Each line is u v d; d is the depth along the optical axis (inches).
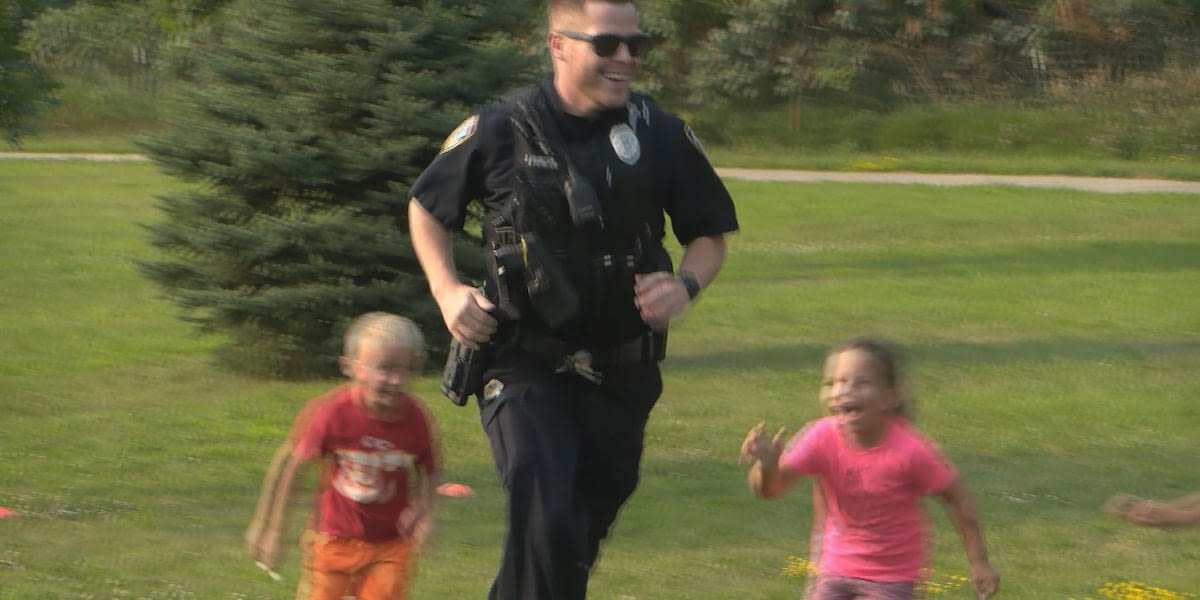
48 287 647.8
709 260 173.2
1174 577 271.4
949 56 1366.9
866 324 589.9
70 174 1074.1
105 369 480.1
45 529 287.0
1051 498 335.9
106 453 363.6
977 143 1273.4
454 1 466.6
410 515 195.6
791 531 300.7
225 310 461.7
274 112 460.1
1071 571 273.9
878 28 1374.3
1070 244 823.1
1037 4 1393.9
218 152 465.4
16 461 349.7
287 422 408.2
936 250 806.5
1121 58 1344.7
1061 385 472.1
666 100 1379.2
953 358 518.3
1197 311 619.2
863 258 781.3
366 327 192.1
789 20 1375.5
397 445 192.5
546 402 167.3
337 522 194.1
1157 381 480.4
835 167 1178.6
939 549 287.9
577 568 165.2
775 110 1350.9
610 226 163.8
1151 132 1251.2
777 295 657.6
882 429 181.3
